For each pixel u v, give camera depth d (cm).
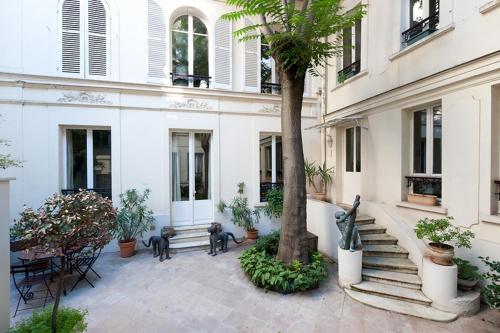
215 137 709
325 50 461
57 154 593
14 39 566
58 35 596
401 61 521
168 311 365
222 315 354
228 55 730
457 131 417
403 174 525
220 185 715
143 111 654
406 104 511
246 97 732
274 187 771
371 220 552
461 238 361
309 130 802
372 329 323
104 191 637
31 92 577
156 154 663
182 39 708
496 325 330
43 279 417
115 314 357
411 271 428
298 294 408
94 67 623
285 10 381
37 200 581
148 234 650
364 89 627
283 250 463
